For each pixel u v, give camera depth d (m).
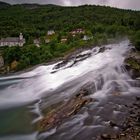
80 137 13.48
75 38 92.88
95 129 14.05
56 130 14.74
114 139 12.72
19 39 124.75
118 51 43.94
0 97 26.02
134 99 18.38
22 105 21.73
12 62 69.12
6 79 42.88
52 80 30.89
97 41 76.12
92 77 24.80
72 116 16.06
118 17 162.12
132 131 13.47
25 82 34.78
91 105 17.20
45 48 73.25
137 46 41.47
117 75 24.73
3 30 150.62
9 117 18.67
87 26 132.62
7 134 15.54
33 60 65.44
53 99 20.72
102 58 38.50
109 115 15.64
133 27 102.38
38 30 146.38
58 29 154.00
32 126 16.27
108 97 18.81
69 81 26.72
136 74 24.67
